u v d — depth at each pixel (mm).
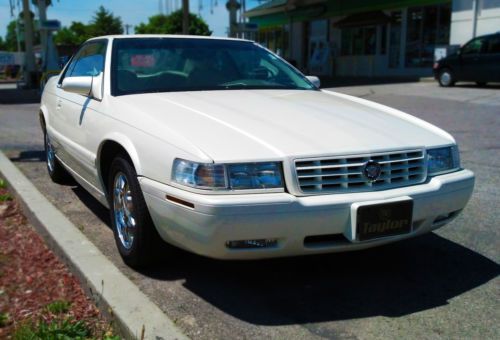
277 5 34062
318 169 2971
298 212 2873
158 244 3396
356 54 28125
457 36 21234
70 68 5438
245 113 3500
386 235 3094
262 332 2855
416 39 23953
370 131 3377
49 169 5953
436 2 22453
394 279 3537
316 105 3883
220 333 2840
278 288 3387
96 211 4891
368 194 3029
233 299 3227
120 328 2773
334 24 28375
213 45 4766
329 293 3332
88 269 3312
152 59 4363
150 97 3859
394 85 19859
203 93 4059
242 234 2846
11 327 2900
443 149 3473
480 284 3463
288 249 2986
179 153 2992
